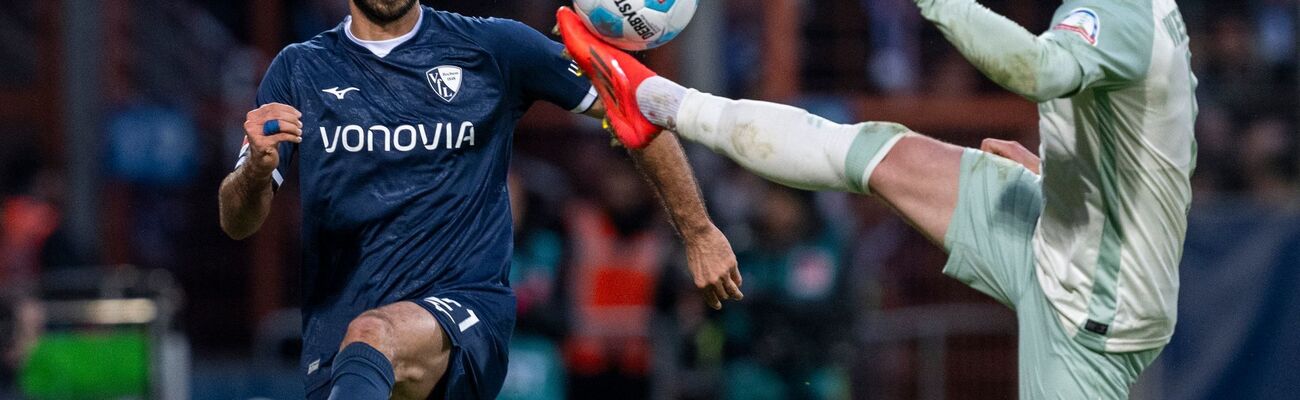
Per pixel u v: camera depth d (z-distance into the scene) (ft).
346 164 47.93
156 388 82.58
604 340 89.15
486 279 48.78
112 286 87.10
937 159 50.34
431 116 47.98
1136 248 47.29
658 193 50.08
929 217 50.19
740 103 49.55
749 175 98.37
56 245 101.55
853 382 90.38
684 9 47.83
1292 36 111.86
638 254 94.02
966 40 42.86
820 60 110.73
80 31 111.24
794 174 49.47
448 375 47.52
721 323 89.40
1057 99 46.62
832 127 49.88
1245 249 93.30
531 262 86.99
